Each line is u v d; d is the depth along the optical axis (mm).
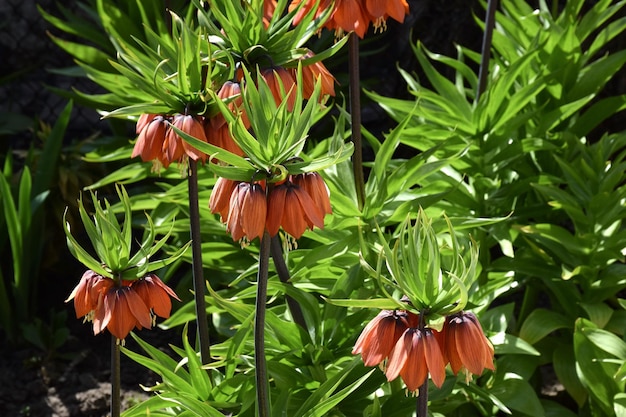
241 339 3953
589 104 6992
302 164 3105
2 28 10633
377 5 4008
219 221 5535
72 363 6820
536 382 5656
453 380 4352
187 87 3623
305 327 4406
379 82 9398
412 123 5750
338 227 4664
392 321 2951
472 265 2900
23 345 7074
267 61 3787
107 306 3416
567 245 5176
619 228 5355
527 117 5348
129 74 3646
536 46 5488
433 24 7836
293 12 3746
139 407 3994
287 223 3113
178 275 7895
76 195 7895
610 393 4832
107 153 7117
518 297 7266
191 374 4090
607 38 5840
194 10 7406
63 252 8008
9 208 6828
